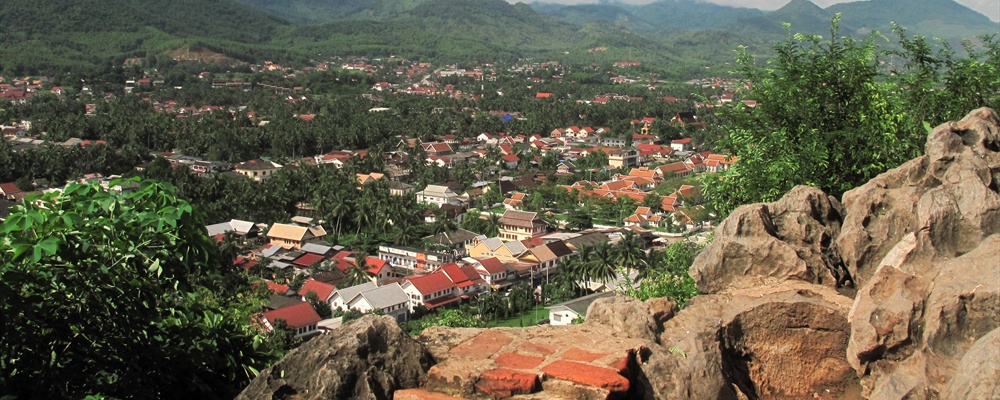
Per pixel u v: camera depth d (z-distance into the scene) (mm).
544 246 77875
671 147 153625
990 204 10125
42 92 188750
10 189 95125
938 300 8930
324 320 57844
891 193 11773
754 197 18281
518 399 8570
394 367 9188
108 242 11148
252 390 9242
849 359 9750
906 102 19078
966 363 7949
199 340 12016
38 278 10477
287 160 132250
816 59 18484
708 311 11031
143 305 11469
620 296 11469
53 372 10750
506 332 10219
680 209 97375
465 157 143000
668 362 9586
